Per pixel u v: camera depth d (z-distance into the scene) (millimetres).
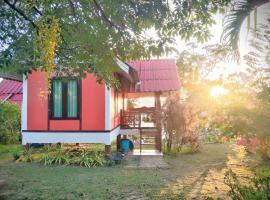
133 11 6699
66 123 15445
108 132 15211
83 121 15367
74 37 7668
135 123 17938
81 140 15328
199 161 14734
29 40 7270
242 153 15242
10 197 8984
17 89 26094
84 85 15375
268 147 6098
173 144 17547
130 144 17906
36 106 15539
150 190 9625
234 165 13430
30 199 8766
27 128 15555
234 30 5871
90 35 7578
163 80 17922
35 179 11188
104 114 15258
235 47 5922
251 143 6035
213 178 11133
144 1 6430
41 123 15523
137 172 12305
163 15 6590
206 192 9320
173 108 17219
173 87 17078
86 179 11125
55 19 5441
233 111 5531
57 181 10859
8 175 11867
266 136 5473
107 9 6809
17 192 9500
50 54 5234
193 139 17359
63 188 9914
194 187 9945
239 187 6230
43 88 14773
